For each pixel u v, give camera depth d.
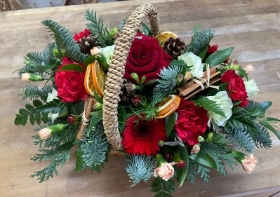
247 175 0.77
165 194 0.66
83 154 0.65
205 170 0.66
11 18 1.17
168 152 0.67
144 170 0.63
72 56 0.72
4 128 0.86
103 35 0.79
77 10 1.19
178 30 1.10
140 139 0.66
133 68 0.64
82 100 0.72
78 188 0.75
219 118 0.65
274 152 0.80
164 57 0.69
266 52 1.03
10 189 0.75
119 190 0.75
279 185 0.75
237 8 1.18
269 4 1.19
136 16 0.59
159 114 0.64
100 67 0.67
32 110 0.73
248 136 0.69
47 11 1.19
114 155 0.80
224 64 0.75
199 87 0.66
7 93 0.94
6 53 1.05
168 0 1.22
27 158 0.80
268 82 0.95
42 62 0.81
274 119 0.73
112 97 0.56
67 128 0.71
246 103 0.68
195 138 0.65
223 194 0.74
